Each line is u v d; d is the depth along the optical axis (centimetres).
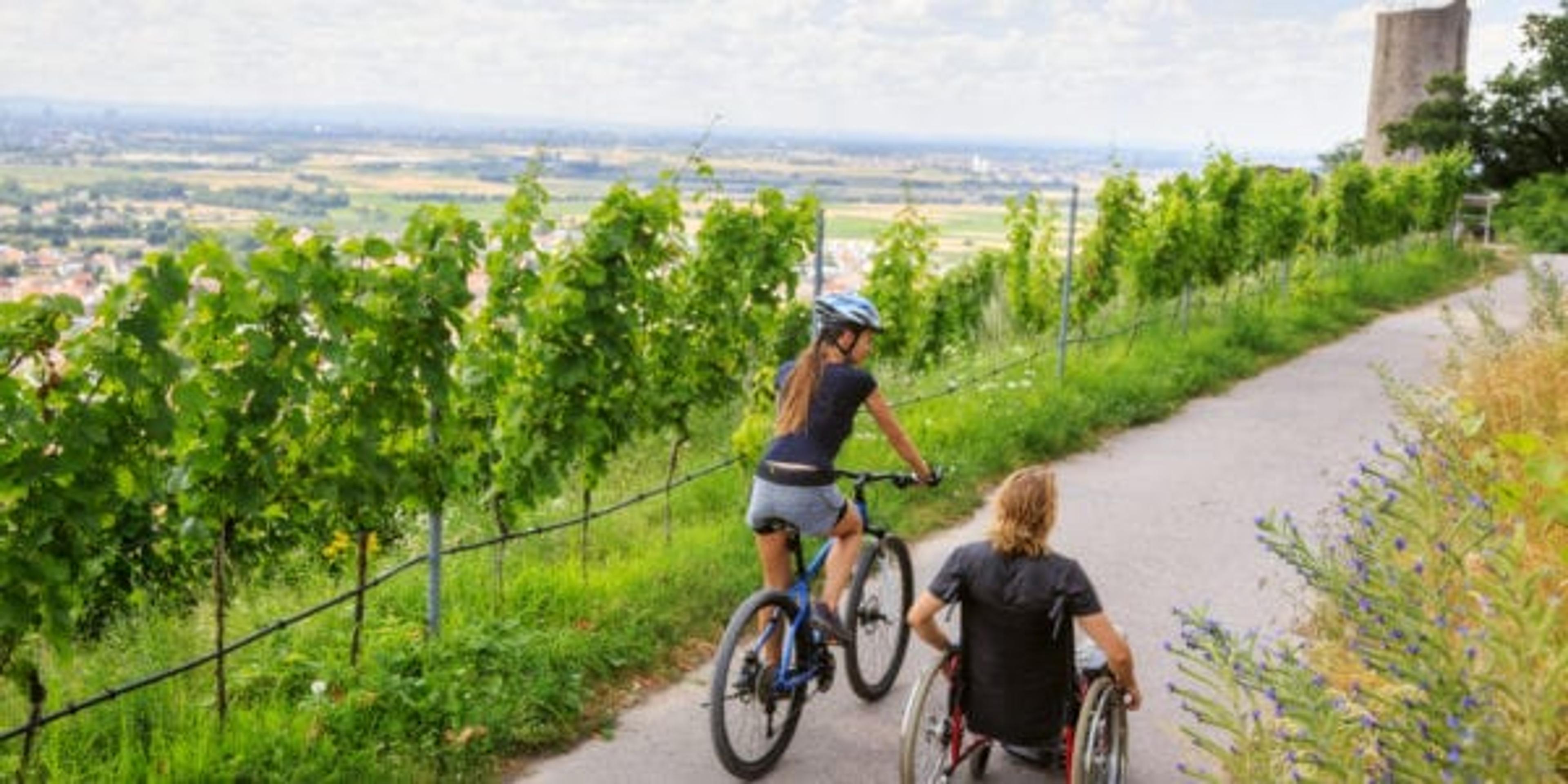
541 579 740
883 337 1476
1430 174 2970
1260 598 794
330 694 595
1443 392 961
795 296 1046
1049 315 1747
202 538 550
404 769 533
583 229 768
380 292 586
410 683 586
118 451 498
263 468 548
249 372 537
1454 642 419
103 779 496
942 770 518
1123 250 1669
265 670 604
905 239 1468
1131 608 778
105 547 710
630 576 762
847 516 585
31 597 480
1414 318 2100
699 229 989
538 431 750
